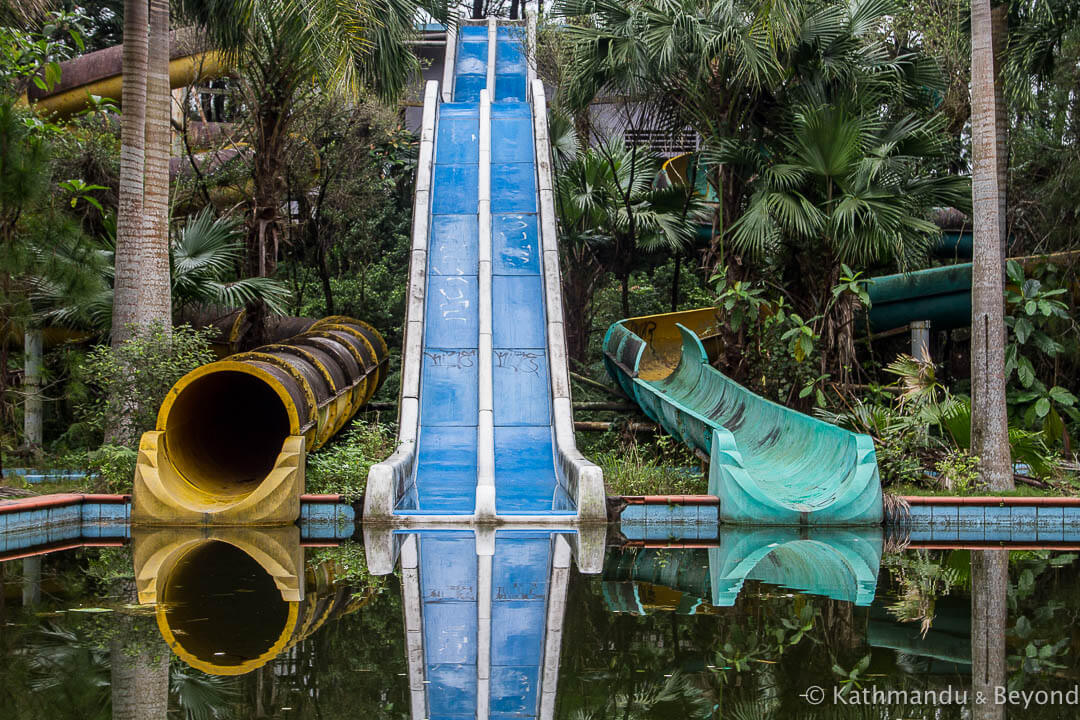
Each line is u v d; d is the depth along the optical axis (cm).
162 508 1095
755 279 1523
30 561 852
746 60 1383
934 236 1658
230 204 2086
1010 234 1952
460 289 1591
